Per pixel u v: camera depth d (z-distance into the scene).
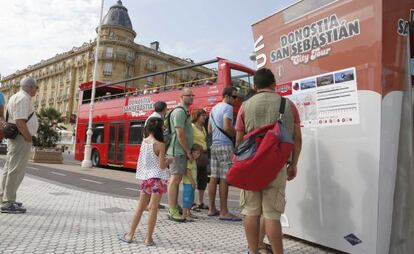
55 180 12.80
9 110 6.27
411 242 4.09
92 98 22.28
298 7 5.09
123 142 19.81
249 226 3.92
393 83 4.11
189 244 4.92
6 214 6.11
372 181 4.09
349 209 4.34
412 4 4.28
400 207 4.08
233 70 14.27
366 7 4.21
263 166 3.57
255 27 5.86
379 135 4.02
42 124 25.81
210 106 14.36
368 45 4.18
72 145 65.56
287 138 3.68
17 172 6.25
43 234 5.05
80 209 7.10
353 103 4.32
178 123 6.07
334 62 4.56
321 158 4.72
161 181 4.86
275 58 5.48
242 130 4.15
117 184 12.74
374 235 4.04
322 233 4.68
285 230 5.25
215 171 6.83
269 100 3.92
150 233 4.81
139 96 19.12
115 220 6.27
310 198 4.86
